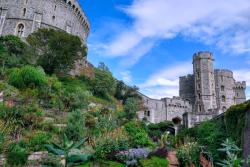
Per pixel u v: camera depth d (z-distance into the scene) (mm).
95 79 45500
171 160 16891
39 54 41750
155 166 13797
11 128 15156
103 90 43438
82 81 43031
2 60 32781
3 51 35625
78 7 62062
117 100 49062
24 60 37406
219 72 80000
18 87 25547
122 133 18719
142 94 62656
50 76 35188
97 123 20969
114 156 14141
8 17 51531
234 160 4660
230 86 80000
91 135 18047
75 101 25906
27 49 38750
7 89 23266
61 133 17328
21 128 16250
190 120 45438
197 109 74500
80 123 18609
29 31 50406
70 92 28219
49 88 26922
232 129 13234
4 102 19891
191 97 80062
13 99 21516
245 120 11695
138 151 15289
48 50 38281
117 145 14906
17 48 37781
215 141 14219
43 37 38938
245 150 11055
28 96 23156
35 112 19281
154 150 16891
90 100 33094
